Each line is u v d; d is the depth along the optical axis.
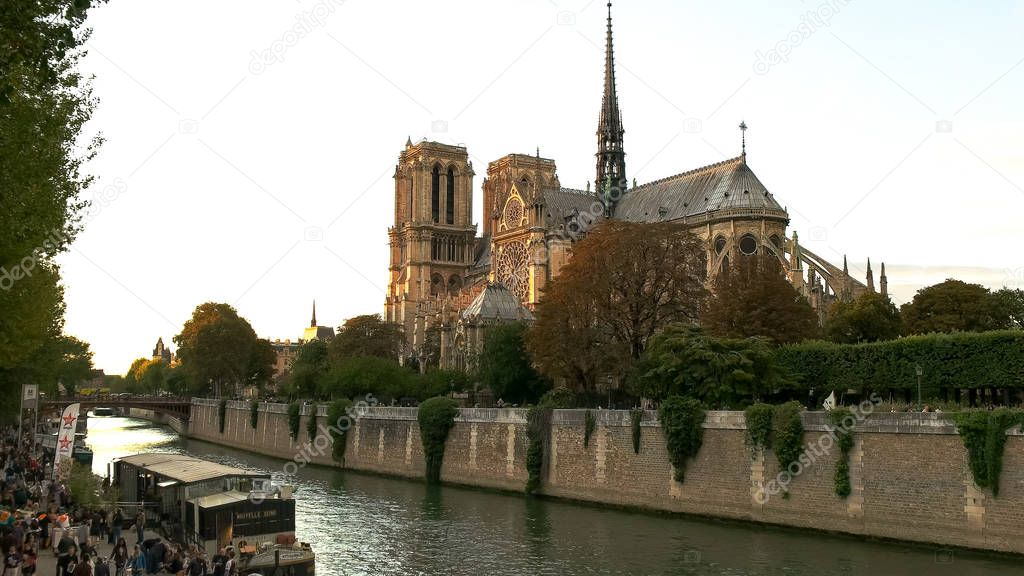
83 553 45.66
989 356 76.94
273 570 57.00
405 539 75.06
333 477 118.25
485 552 69.94
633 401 111.19
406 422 117.88
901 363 82.38
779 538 70.81
